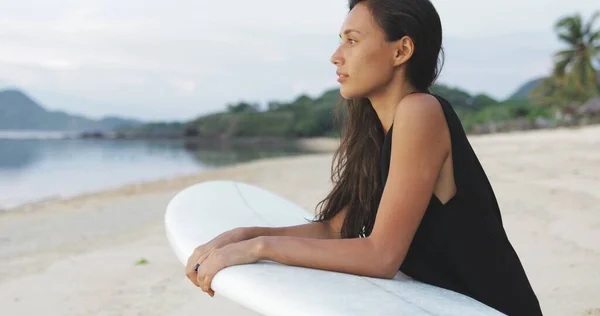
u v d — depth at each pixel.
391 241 1.30
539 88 50.00
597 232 4.11
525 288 1.45
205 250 1.46
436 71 1.45
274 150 63.88
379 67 1.39
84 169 29.88
